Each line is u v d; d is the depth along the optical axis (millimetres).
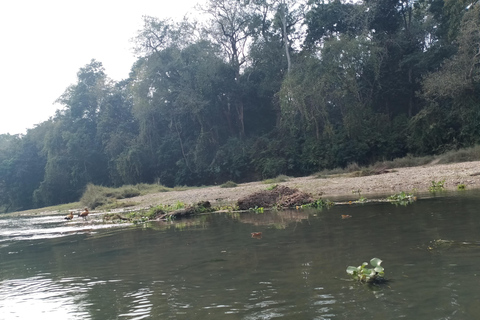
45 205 49188
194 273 4098
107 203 24422
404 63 30281
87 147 47531
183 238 6723
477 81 23578
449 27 26875
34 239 9656
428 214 6301
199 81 38125
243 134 39750
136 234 8156
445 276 3117
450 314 2414
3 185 53281
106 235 8641
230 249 5195
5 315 3232
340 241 4895
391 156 28453
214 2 38188
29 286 4297
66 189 47156
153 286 3742
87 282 4215
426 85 25234
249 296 3125
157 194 26188
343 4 33969
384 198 10047
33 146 55281
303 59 33406
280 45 38406
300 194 11133
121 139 45000
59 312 3193
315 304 2793
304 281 3383
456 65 24172
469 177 12062
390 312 2525
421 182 12812
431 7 29594
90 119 51406
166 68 39531
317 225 6484
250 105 40656
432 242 4297
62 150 47906
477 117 23344
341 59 29125
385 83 31250
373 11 31203
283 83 31125
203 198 18734
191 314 2836
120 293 3613
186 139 42094
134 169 41250
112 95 49719
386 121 30000
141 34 39844
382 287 3029
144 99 40094
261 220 8242
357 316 2504
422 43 33188
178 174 39750
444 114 25578
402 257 3811
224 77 38781
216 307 2939
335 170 26766
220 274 3938
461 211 6242
